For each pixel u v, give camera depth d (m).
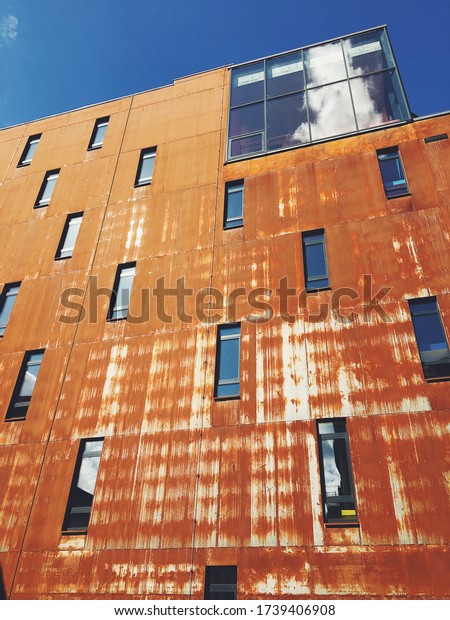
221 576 10.52
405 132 15.80
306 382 12.11
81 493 12.61
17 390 15.13
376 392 11.37
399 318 12.23
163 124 20.58
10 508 12.71
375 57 18.45
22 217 19.80
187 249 16.02
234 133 18.78
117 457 12.70
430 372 11.35
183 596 10.30
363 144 16.11
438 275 12.55
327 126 17.28
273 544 10.32
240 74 20.97
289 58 20.39
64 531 11.98
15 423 14.30
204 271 15.28
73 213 19.02
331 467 11.00
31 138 23.23
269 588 9.87
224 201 16.83
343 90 18.08
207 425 12.39
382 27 19.14
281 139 17.75
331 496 10.66
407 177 14.67
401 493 10.03
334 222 14.66
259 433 11.80
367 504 10.13
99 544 11.52
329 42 19.97
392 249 13.43
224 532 10.78
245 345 13.30
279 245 14.88
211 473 11.64
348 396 11.55
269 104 19.08
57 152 21.80
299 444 11.33
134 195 18.45
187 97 21.14
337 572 9.66
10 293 17.72
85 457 13.16
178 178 18.20
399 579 9.26
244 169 17.33
